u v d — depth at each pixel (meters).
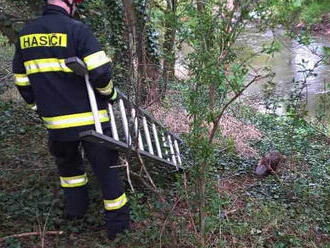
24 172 5.03
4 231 3.84
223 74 2.99
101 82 3.35
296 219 4.45
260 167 5.59
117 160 3.76
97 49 3.34
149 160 4.54
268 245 3.95
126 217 3.79
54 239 3.81
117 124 4.23
